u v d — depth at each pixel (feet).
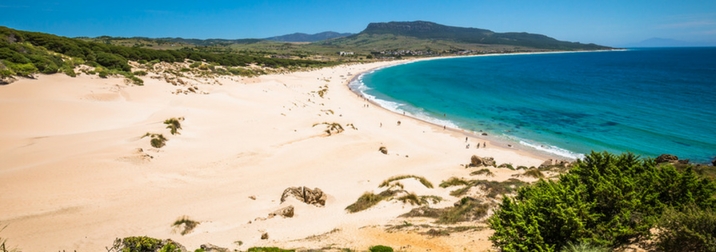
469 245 49.75
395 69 564.30
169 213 79.20
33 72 184.24
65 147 108.88
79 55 254.27
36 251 59.62
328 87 331.16
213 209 82.64
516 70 501.56
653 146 139.74
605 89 286.87
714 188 46.96
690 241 34.91
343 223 70.28
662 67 500.74
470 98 268.00
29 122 131.03
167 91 210.79
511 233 40.91
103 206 80.48
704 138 145.59
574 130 169.48
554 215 40.83
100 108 159.12
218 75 312.29
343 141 145.18
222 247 54.70
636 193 43.47
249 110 181.68
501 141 158.30
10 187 81.82
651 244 38.88
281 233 66.33
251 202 87.51
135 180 94.84
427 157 134.31
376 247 49.80
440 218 67.67
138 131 125.49
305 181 105.29
